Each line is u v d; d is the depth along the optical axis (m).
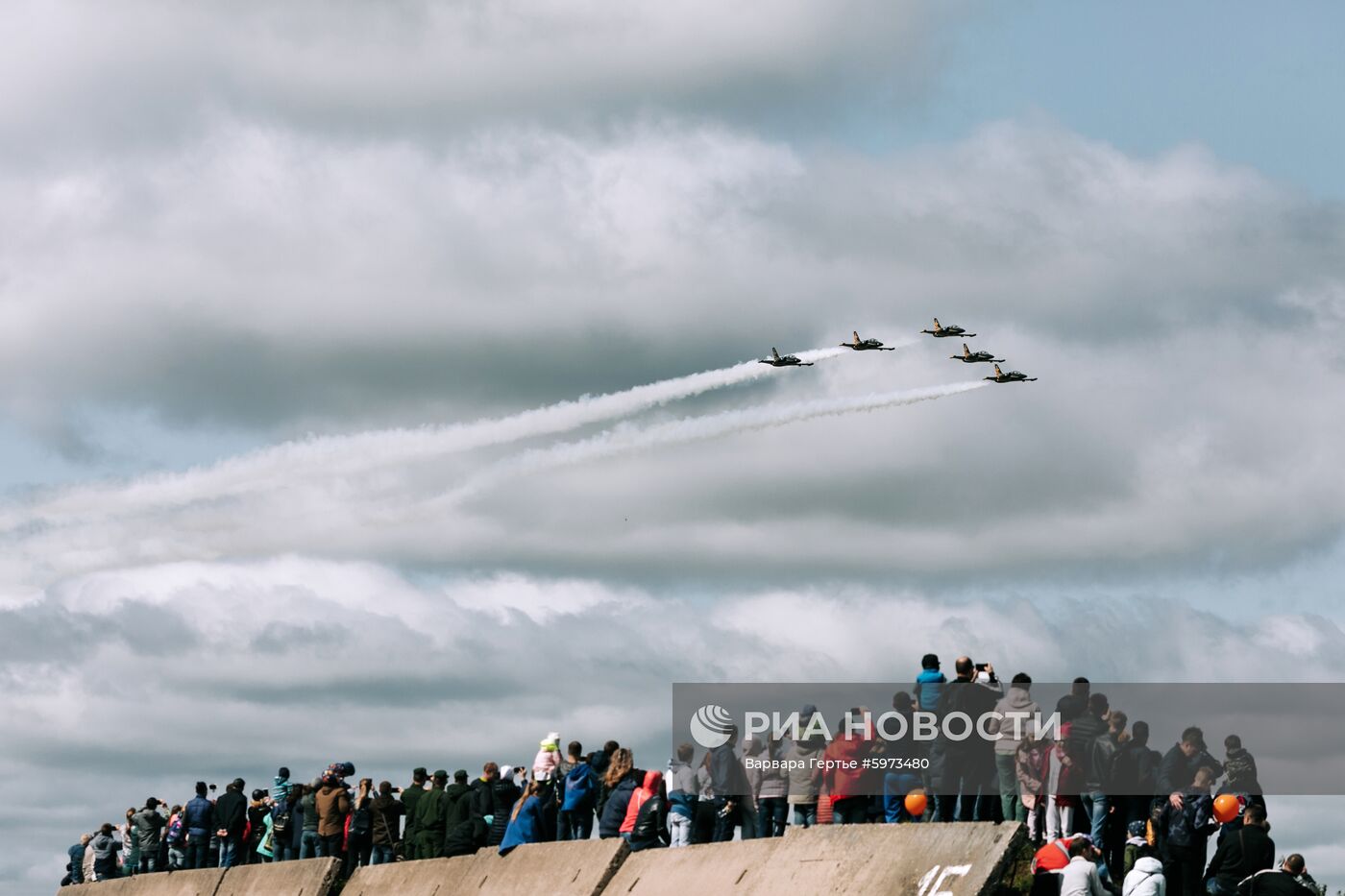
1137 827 27.02
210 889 42.22
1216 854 26.28
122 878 47.19
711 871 28.36
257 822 45.56
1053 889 24.48
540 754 34.66
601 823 32.47
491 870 33.88
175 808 46.28
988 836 24.25
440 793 37.38
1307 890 24.88
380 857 39.50
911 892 24.62
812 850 26.80
